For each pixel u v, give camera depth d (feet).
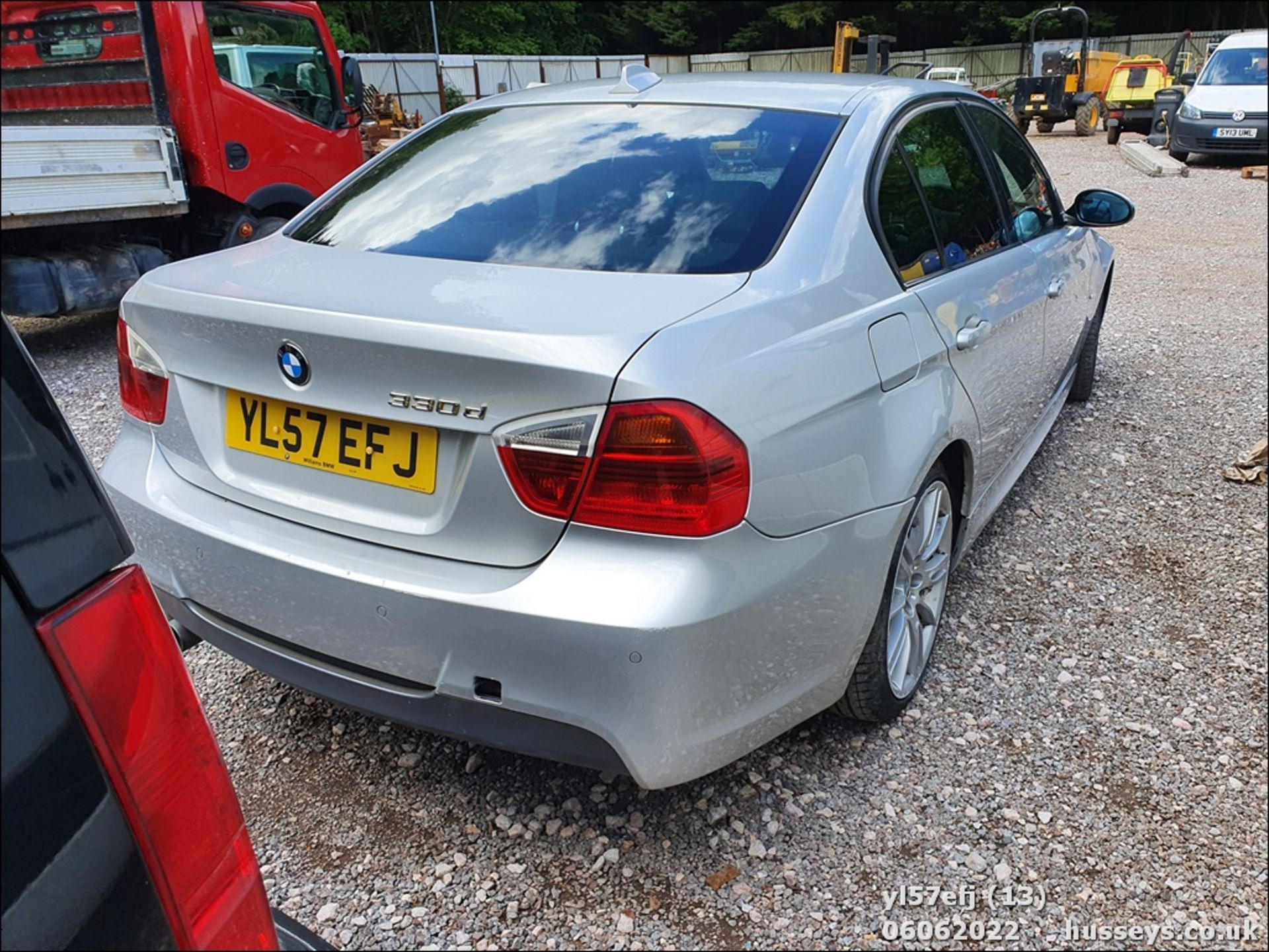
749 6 166.20
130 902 3.05
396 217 7.84
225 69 21.49
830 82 8.95
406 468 5.86
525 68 98.02
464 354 5.35
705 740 5.92
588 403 5.32
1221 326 22.24
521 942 6.15
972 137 10.09
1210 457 14.39
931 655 8.96
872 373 6.78
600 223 7.14
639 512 5.38
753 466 5.66
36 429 2.89
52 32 18.25
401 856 6.79
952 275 8.55
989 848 6.96
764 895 6.52
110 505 3.17
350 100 24.48
